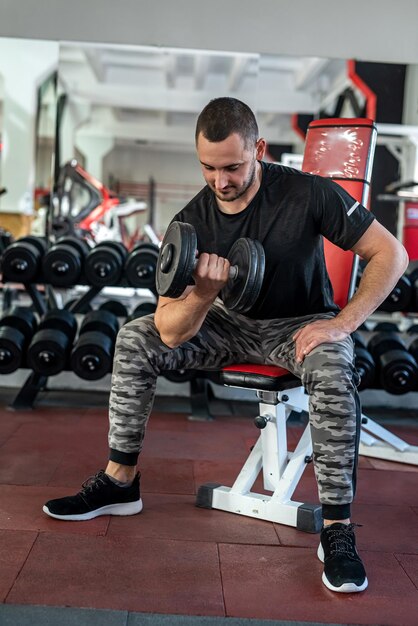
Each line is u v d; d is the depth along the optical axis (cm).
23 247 349
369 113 479
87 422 310
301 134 493
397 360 315
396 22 455
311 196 186
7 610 141
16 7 449
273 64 483
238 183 173
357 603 154
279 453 205
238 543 184
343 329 175
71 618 140
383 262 180
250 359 202
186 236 164
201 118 170
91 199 509
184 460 260
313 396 171
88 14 450
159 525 194
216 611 147
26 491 216
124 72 507
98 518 196
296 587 160
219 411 348
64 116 506
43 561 166
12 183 609
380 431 276
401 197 496
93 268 346
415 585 164
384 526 204
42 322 335
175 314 180
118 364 192
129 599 150
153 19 450
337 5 453
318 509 195
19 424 301
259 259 166
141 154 523
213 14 452
